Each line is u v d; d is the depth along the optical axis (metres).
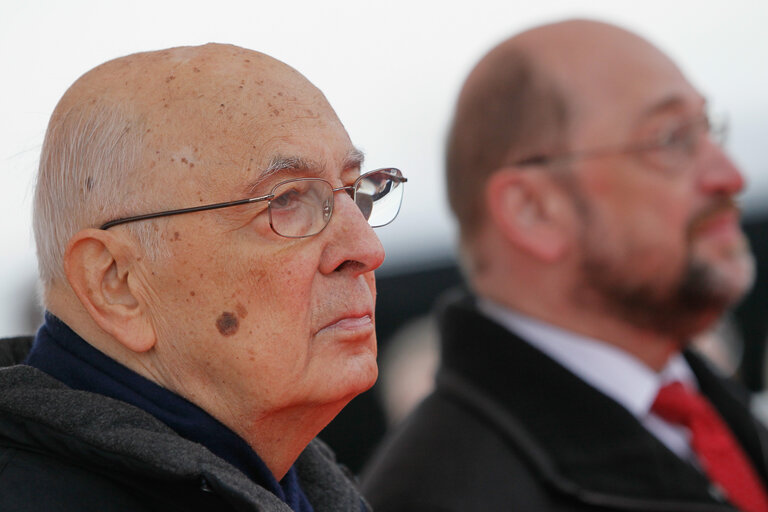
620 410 7.91
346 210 5.15
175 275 4.93
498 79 8.80
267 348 4.90
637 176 8.28
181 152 4.95
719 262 8.27
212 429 4.95
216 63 5.14
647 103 8.42
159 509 4.72
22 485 4.62
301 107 5.15
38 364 5.17
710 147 8.48
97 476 4.72
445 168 9.20
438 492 7.43
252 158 4.95
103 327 5.01
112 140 5.02
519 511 7.45
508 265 8.60
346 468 6.30
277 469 5.22
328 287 5.08
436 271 13.68
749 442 9.11
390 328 13.51
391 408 13.17
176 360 5.01
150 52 5.30
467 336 8.38
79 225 5.07
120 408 4.81
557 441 7.79
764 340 14.83
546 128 8.50
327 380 4.99
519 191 8.56
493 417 7.86
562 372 8.02
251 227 4.93
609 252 8.23
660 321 8.33
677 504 7.62
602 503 7.52
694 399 8.59
